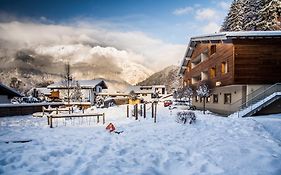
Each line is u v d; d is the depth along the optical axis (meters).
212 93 31.67
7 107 27.44
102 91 78.50
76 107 39.19
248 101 23.80
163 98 78.50
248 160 8.23
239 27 56.47
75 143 10.59
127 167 7.50
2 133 13.44
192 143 10.78
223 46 27.02
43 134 12.95
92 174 6.87
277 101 22.88
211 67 31.16
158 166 7.84
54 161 8.03
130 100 49.69
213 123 16.97
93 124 17.44
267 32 23.34
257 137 12.55
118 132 13.08
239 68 23.94
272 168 7.55
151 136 12.24
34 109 32.28
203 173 7.19
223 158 8.48
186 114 16.83
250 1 56.53
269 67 23.86
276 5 45.00
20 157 8.41
